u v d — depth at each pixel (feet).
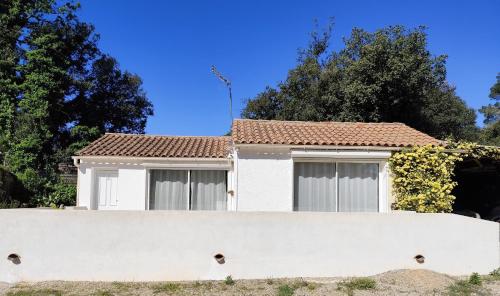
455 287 29.68
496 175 52.95
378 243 32.83
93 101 114.52
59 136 101.76
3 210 31.40
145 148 50.62
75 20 106.01
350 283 30.53
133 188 47.47
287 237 32.30
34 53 90.22
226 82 77.92
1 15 95.35
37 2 99.25
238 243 31.99
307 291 28.91
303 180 41.86
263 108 103.04
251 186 40.63
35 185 66.23
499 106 185.57
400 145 40.65
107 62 116.47
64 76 96.27
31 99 87.66
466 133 115.75
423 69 80.79
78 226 31.48
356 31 90.07
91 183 47.96
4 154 83.15
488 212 52.08
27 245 31.27
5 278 30.96
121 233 31.53
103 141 53.98
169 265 31.55
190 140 57.82
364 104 82.12
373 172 42.19
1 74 90.22
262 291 28.99
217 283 30.78
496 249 33.47
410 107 83.87
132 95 123.75
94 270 31.27
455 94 115.55
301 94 96.58
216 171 48.24
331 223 32.65
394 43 81.30
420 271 32.09
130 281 31.24
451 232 33.35
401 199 39.42
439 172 39.14
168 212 31.81
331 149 40.60
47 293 28.30
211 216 31.99
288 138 41.93
